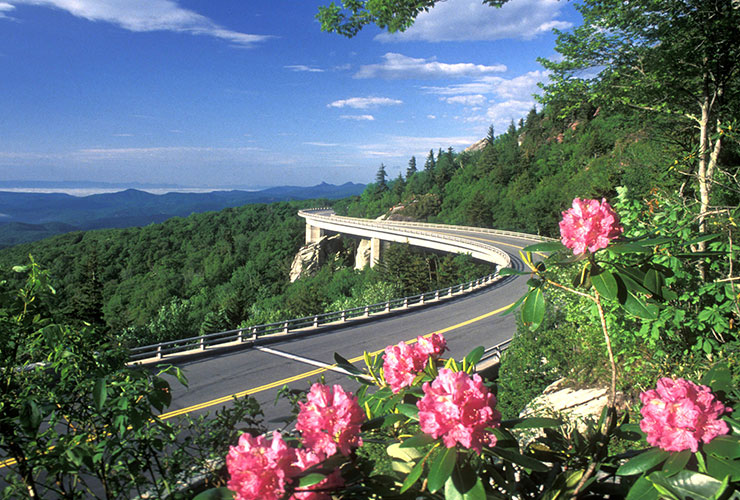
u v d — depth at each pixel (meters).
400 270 69.44
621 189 8.02
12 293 3.15
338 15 8.18
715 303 6.16
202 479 3.27
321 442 1.83
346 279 83.62
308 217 123.88
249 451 1.69
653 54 12.78
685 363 7.21
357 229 98.12
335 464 1.81
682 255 2.36
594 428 2.55
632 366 8.55
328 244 114.19
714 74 12.44
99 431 3.07
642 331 7.18
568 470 2.21
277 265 129.50
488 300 37.28
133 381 3.11
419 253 77.62
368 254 100.19
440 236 70.88
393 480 1.93
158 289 108.31
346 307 44.22
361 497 1.86
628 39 12.52
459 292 40.09
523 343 15.10
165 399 3.04
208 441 3.21
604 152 108.56
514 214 108.88
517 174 147.50
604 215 2.10
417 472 1.80
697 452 1.67
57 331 3.01
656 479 1.71
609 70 13.44
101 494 6.19
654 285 2.14
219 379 18.77
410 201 177.75
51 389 3.14
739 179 10.24
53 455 2.79
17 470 2.96
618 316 7.91
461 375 1.75
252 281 118.38
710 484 1.62
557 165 139.00
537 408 10.68
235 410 3.42
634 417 5.24
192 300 99.06
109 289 125.19
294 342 24.86
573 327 12.47
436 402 1.75
